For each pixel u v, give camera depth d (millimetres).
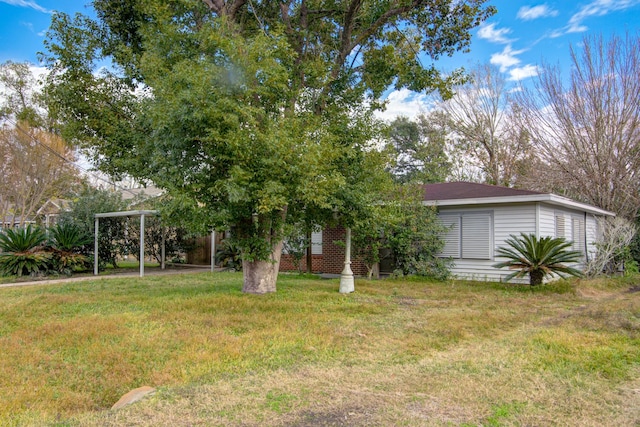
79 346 5766
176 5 10266
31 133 24062
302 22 11227
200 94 7770
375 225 11148
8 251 14695
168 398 4031
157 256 19359
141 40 10867
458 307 8820
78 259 15477
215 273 15875
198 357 5285
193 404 3879
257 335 6320
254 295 9953
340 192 10188
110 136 10750
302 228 11805
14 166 23719
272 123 8617
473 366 4945
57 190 25875
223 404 3871
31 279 13930
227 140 7773
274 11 11922
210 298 9250
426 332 6605
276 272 10773
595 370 4801
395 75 12250
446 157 32000
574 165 20891
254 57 8281
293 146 8281
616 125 19875
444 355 5445
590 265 13875
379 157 10672
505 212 13070
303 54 11117
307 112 9922
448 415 3650
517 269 11992
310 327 6836
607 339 6051
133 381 4672
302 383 4418
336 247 15750
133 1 10656
